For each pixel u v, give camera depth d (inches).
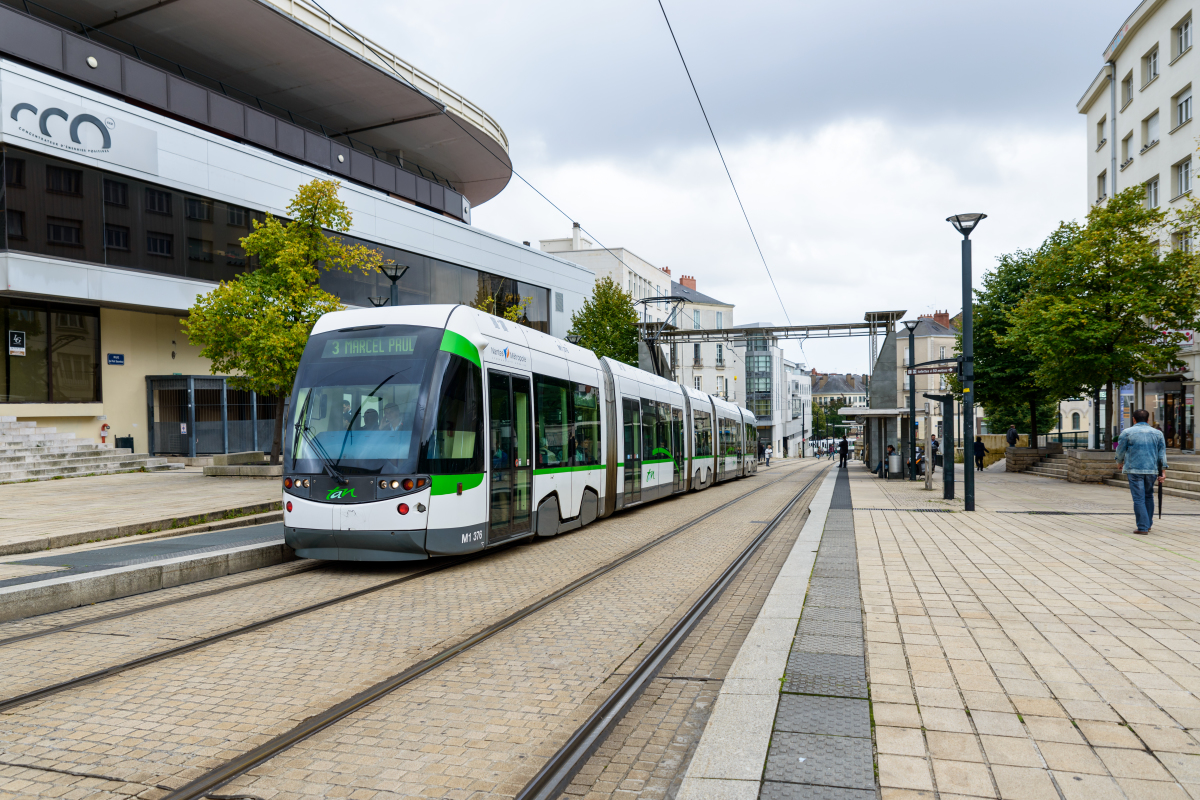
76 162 819.4
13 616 270.2
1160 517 517.3
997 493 821.9
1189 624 234.4
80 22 997.2
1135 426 450.6
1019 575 317.1
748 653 204.2
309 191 770.2
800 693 173.2
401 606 292.5
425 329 380.5
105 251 850.1
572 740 162.1
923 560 357.4
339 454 358.9
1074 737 148.4
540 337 489.1
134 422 952.9
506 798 136.7
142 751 157.5
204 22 1015.6
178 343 1002.1
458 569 376.5
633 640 243.0
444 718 175.9
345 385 372.5
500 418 411.8
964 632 225.9
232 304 729.6
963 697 170.7
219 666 215.8
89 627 259.9
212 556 353.4
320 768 149.5
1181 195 1083.9
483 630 255.0
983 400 1352.1
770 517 623.8
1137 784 129.0
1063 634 223.3
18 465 741.9
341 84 1196.5
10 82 757.3
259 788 140.9
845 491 877.2
